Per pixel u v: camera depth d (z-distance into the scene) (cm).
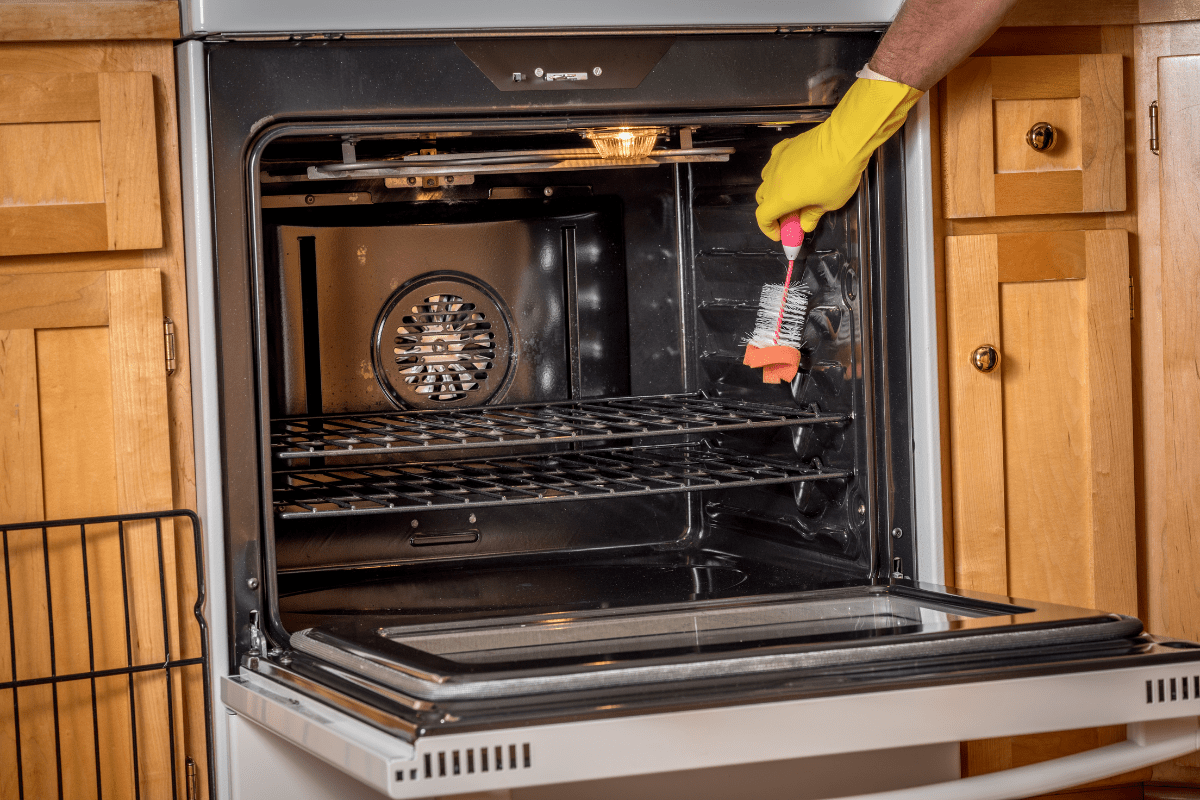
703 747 100
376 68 126
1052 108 150
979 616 124
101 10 122
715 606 133
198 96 122
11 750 125
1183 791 156
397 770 91
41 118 122
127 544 127
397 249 158
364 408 158
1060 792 155
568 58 131
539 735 95
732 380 167
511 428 150
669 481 150
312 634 122
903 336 145
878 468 145
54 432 125
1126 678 109
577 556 168
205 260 123
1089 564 153
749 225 159
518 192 163
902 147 144
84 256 126
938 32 128
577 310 168
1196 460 155
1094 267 151
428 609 138
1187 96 152
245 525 125
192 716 130
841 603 136
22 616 125
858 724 103
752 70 137
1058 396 152
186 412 129
